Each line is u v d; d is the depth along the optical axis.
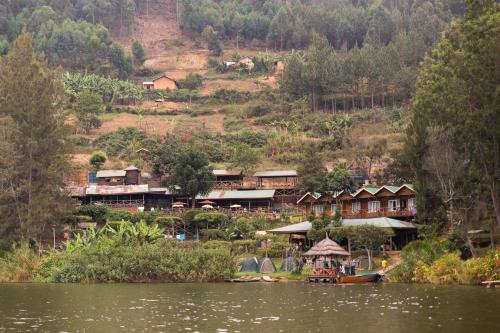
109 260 74.81
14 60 106.62
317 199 101.94
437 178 76.25
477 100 66.25
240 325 35.12
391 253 84.00
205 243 94.50
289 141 175.75
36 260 80.75
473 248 68.88
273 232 92.56
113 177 137.38
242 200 130.25
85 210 111.31
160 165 141.62
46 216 97.50
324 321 36.34
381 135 157.25
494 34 62.62
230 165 149.12
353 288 60.28
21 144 101.12
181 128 199.62
